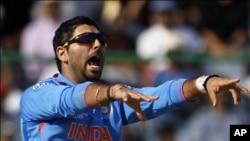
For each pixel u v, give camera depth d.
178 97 17.23
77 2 38.66
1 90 32.44
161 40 36.12
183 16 37.81
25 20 38.31
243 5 37.50
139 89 18.08
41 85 17.33
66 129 17.34
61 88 16.58
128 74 31.80
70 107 16.02
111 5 38.69
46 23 36.62
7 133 31.52
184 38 36.41
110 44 36.84
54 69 31.95
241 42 36.88
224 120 31.77
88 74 17.80
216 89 16.00
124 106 18.23
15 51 32.31
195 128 31.88
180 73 32.19
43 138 17.28
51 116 16.86
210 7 37.47
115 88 15.14
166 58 32.31
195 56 32.41
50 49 36.28
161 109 17.72
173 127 31.89
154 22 37.16
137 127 31.72
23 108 17.44
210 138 31.77
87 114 17.64
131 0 39.09
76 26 17.73
